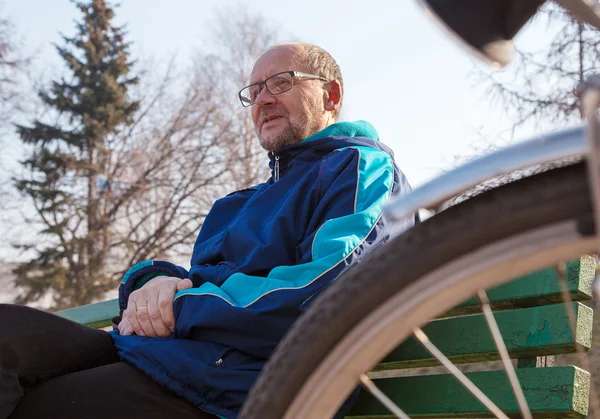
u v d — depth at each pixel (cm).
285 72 268
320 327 99
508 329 180
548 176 88
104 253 2302
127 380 168
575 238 87
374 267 96
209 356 173
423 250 93
